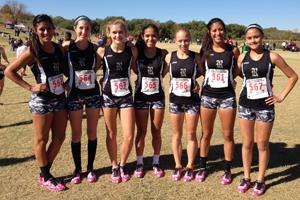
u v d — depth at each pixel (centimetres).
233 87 505
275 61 459
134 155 625
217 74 499
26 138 707
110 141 522
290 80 467
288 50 5206
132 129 517
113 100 505
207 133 527
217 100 506
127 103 509
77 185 510
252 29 459
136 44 518
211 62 498
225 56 492
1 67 847
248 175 507
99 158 605
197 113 523
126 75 504
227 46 501
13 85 1380
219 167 584
